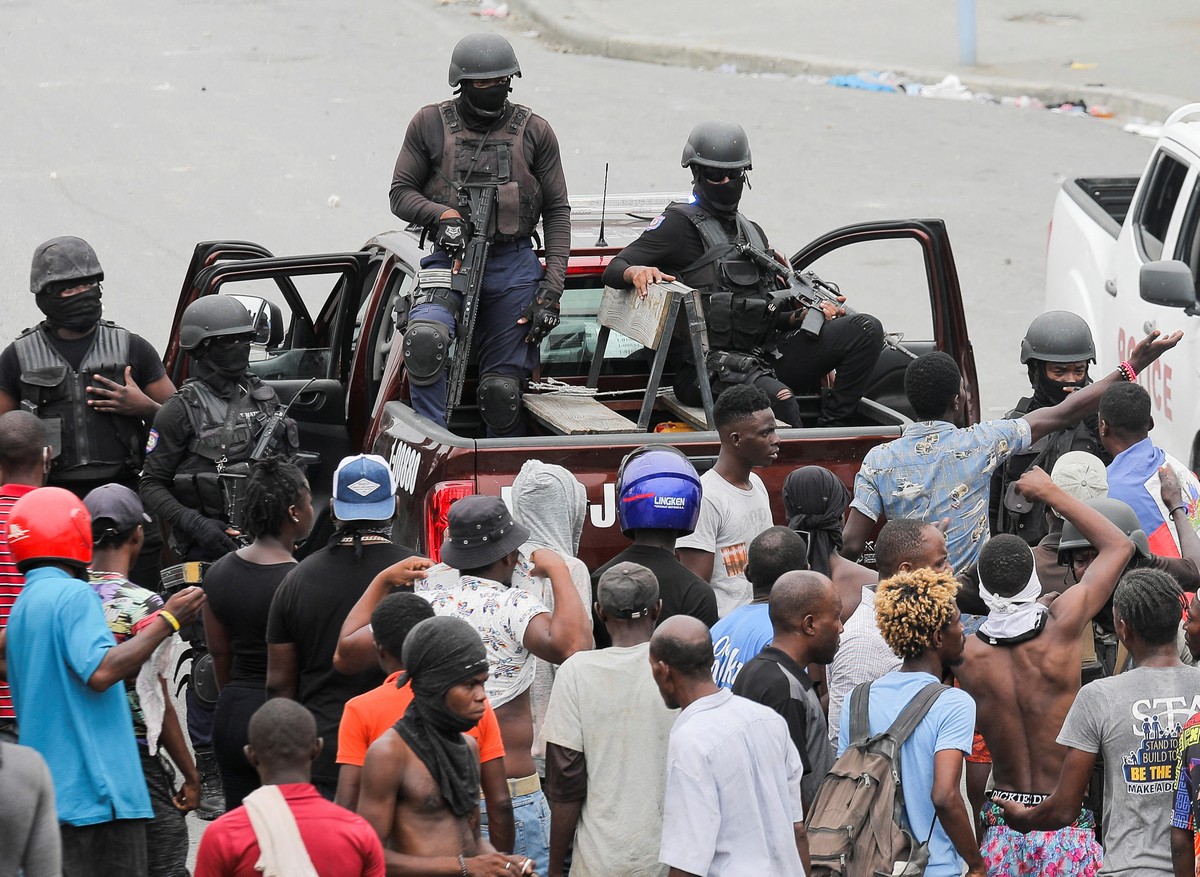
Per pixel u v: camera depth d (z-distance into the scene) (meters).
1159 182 37.72
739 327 27.61
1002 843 20.38
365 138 66.56
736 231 28.61
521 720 20.16
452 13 92.00
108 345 27.56
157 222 56.12
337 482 21.19
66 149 64.25
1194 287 34.22
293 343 34.56
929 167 64.25
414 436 25.56
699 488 21.52
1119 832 18.92
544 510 22.52
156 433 26.38
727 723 17.47
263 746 16.00
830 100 74.62
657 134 67.94
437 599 20.22
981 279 52.81
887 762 18.48
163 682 20.81
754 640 20.58
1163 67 75.88
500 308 28.33
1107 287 38.66
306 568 21.31
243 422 26.53
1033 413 25.34
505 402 27.30
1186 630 20.22
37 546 19.34
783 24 87.50
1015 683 20.36
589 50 85.06
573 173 61.22
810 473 22.72
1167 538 24.94
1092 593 20.77
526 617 19.95
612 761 19.11
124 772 19.50
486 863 16.94
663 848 17.30
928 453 24.22
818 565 22.75
